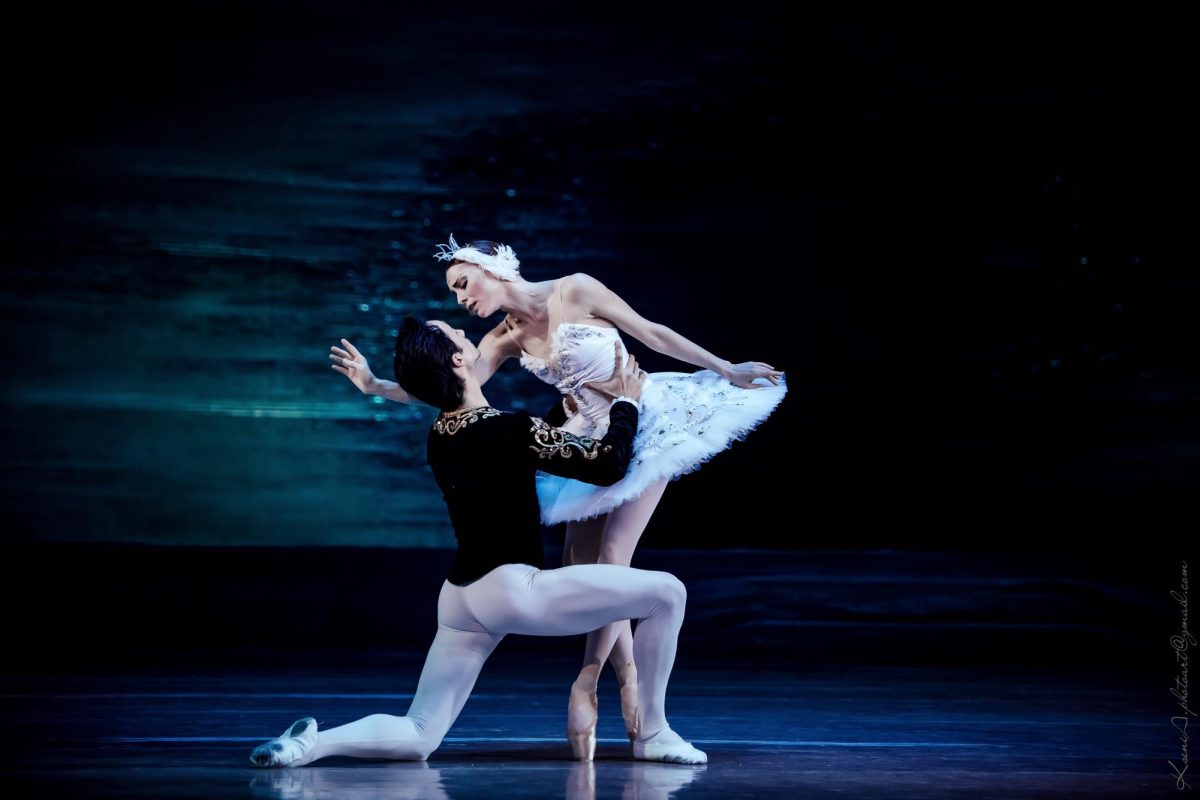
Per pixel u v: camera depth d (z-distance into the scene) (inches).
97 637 752.3
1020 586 761.0
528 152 952.3
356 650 741.3
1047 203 924.0
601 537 410.0
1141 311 914.7
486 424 358.6
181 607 757.3
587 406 403.9
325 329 944.9
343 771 346.3
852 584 765.3
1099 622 752.3
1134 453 908.0
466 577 355.3
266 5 934.4
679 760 367.6
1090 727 461.4
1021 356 923.4
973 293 928.3
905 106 935.0
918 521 925.8
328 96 943.0
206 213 934.4
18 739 410.3
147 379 924.0
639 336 404.2
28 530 900.6
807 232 941.8
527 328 415.2
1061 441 916.0
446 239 952.3
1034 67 922.7
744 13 942.4
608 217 952.3
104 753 379.2
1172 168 909.8
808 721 476.7
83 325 919.0
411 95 946.7
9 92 909.8
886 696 561.9
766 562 794.2
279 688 568.1
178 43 928.9
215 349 932.6
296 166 942.4
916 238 935.0
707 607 766.5
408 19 943.7
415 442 946.1
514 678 621.9
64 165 918.4
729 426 394.3
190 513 921.5
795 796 312.0
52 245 916.0
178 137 931.3
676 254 949.8
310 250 944.9
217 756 372.8
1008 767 365.4
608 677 633.6
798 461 931.3
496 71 946.7
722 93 945.5
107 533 909.8
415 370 362.6
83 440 913.5
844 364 936.9
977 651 731.4
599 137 951.0
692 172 948.6
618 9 944.3
